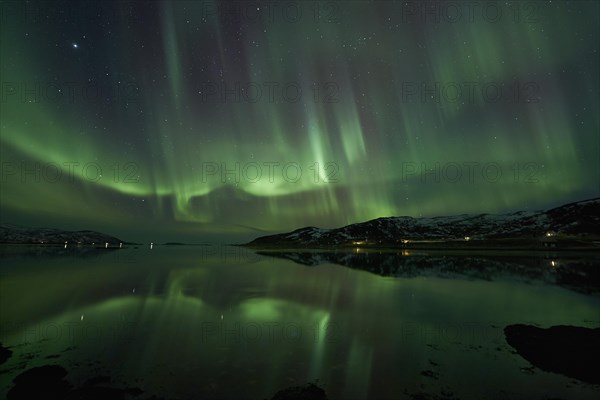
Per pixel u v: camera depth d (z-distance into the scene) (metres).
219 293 20.23
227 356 9.34
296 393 7.18
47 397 6.88
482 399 7.08
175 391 7.21
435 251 94.94
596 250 88.69
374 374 8.25
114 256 66.25
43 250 91.75
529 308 16.30
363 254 83.50
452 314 14.90
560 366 8.79
